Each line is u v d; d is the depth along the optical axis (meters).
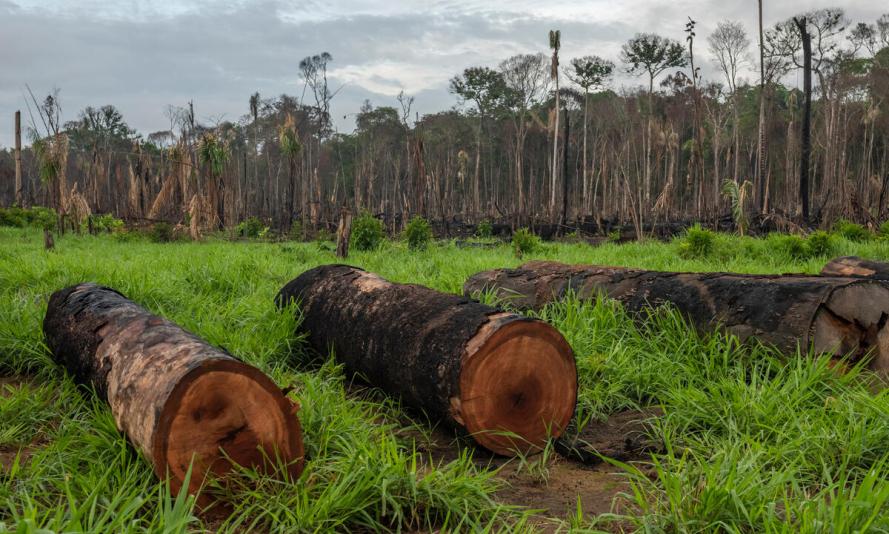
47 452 3.50
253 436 3.26
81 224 25.83
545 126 59.41
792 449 3.60
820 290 4.90
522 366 4.08
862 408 4.00
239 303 7.06
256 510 3.12
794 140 50.41
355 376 5.38
